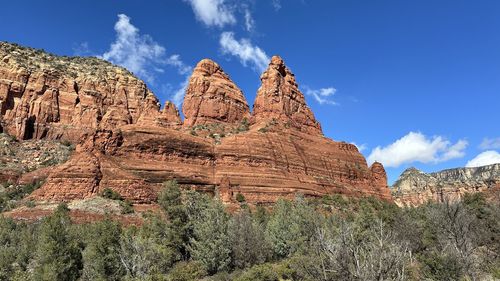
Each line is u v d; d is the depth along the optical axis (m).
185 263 43.22
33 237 47.31
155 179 75.81
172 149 82.06
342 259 19.61
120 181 70.25
